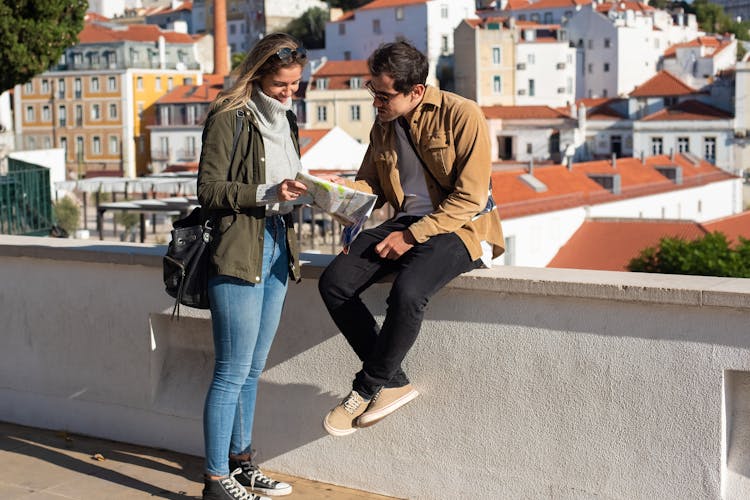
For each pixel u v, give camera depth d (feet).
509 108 333.01
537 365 13.01
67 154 341.62
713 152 303.68
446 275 12.55
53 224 63.10
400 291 12.32
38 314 17.63
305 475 15.15
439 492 13.97
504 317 13.17
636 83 391.04
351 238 13.23
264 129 12.78
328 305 13.24
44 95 343.46
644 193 202.90
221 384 13.23
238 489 13.60
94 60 334.24
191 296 12.97
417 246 12.68
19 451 16.52
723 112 305.53
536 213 172.04
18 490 14.80
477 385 13.48
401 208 13.39
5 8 77.46
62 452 16.46
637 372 12.33
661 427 12.25
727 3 599.16
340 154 228.43
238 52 470.39
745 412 12.07
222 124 12.54
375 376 12.76
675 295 11.79
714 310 11.76
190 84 345.92
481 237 12.88
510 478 13.37
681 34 427.33
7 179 59.67
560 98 366.02
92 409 17.21
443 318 13.64
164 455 16.26
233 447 14.21
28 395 17.93
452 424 13.75
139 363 16.60
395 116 12.62
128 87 329.72
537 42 363.56
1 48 78.02
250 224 12.67
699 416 12.00
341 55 400.88
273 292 13.41
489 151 12.65
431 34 372.17
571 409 12.82
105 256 16.38
